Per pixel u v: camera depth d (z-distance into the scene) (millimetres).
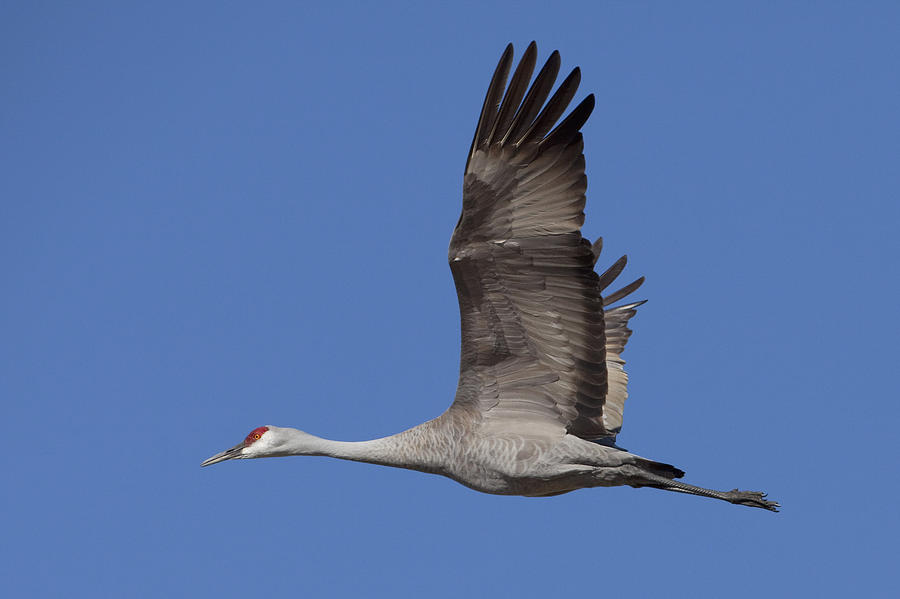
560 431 15039
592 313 14156
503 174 13445
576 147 13484
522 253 13898
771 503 15070
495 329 14617
